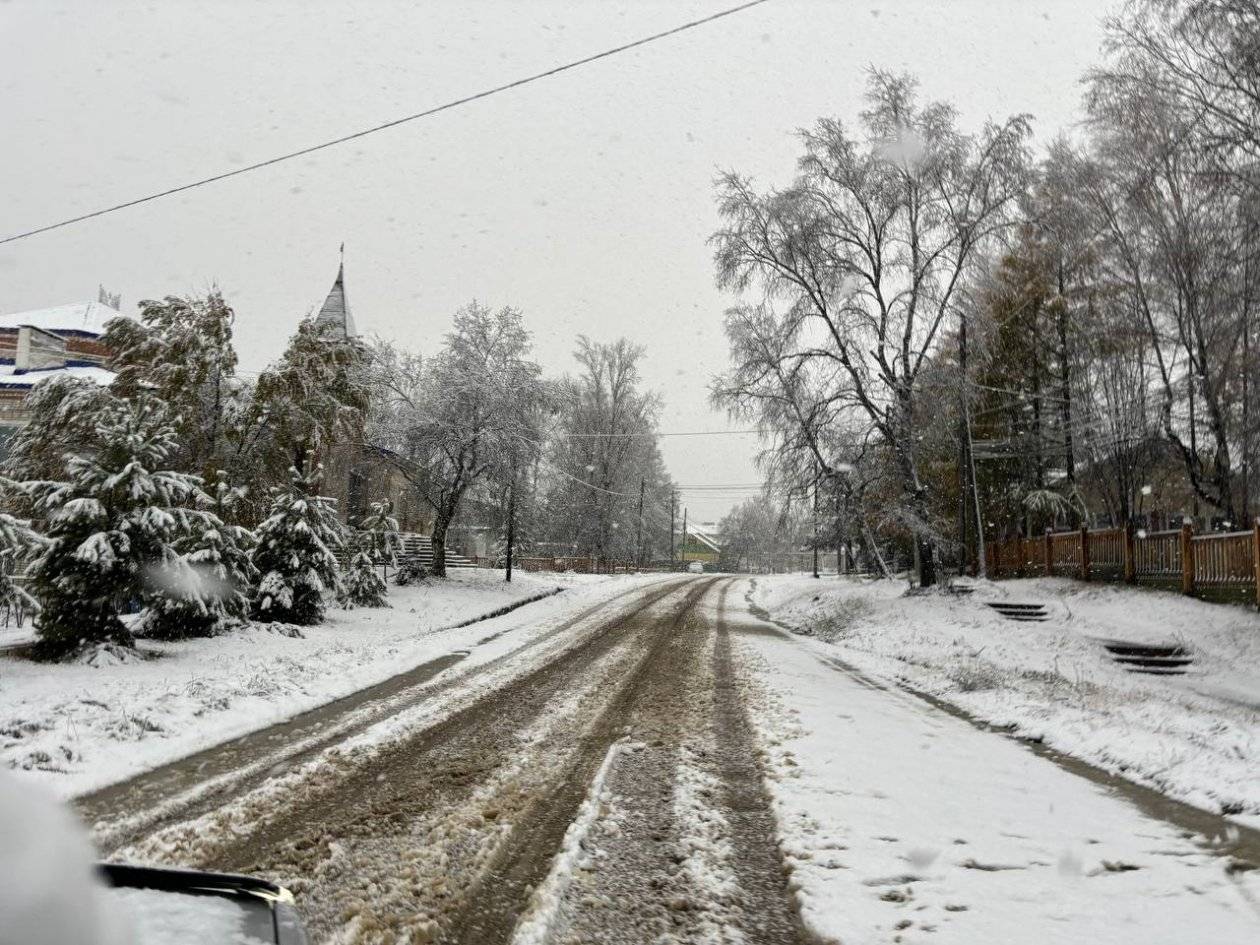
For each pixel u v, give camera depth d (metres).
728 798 6.75
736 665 14.76
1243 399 22.94
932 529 26.08
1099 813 6.59
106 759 7.26
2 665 12.52
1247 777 7.24
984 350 26.64
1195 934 4.29
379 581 25.66
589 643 17.14
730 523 119.06
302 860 5.09
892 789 7.05
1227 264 21.88
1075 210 25.34
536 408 35.38
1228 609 18.88
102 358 47.62
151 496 13.96
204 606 15.79
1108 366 30.41
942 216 26.42
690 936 4.25
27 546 13.27
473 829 5.75
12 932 0.70
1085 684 14.36
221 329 21.86
